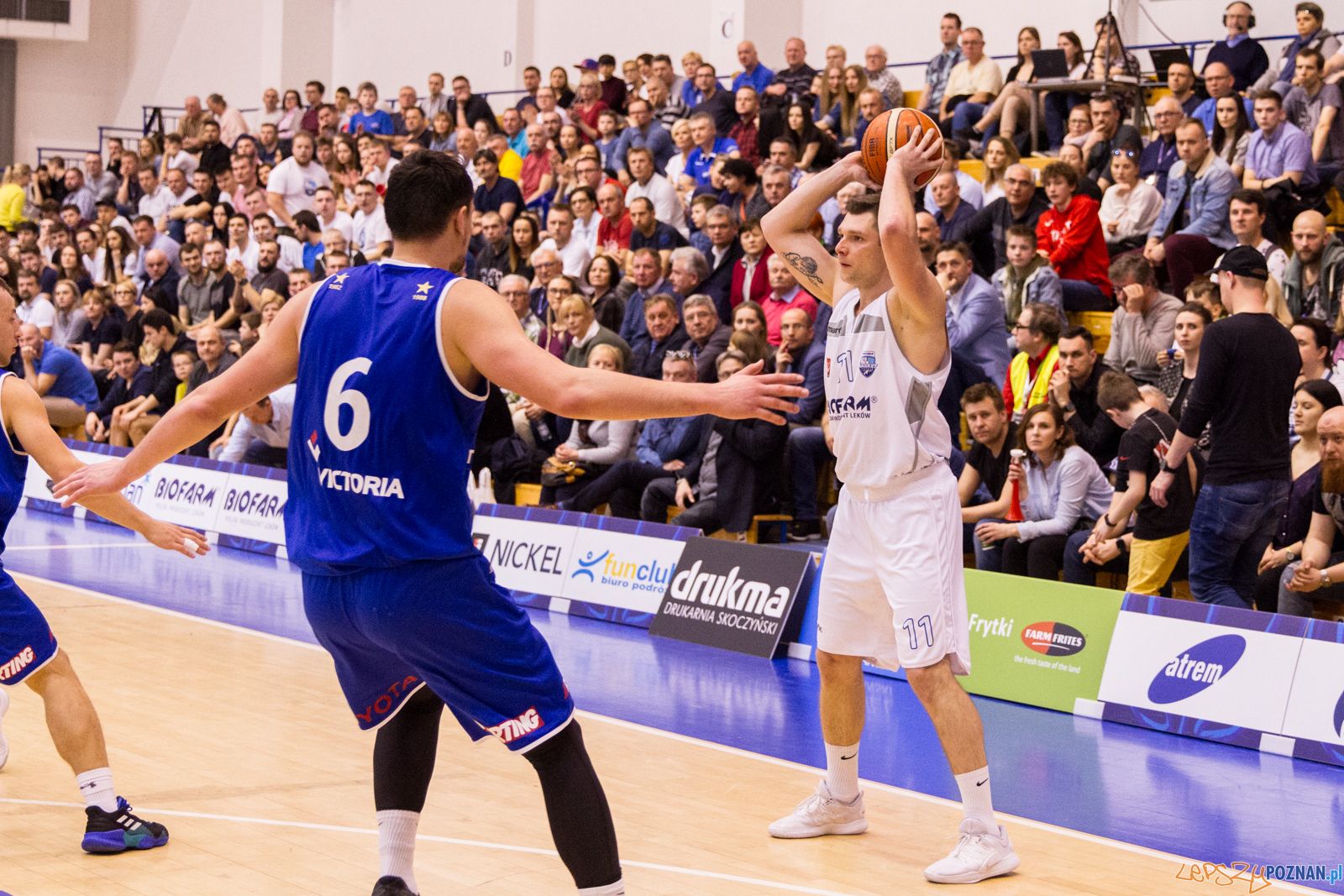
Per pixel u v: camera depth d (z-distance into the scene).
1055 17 14.77
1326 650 5.86
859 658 4.30
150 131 24.36
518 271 12.05
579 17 19.72
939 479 4.14
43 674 3.98
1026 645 6.93
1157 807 4.94
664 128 14.62
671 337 9.94
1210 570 6.64
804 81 14.88
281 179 16.06
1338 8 13.05
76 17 26.59
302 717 5.74
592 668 7.18
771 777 5.12
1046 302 8.98
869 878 3.97
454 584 2.88
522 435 10.40
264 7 23.42
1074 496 7.40
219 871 3.81
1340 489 6.34
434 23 21.77
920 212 9.20
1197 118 11.30
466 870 3.88
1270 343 6.38
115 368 13.80
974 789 4.04
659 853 4.13
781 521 8.99
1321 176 10.61
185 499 11.89
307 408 3.00
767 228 4.58
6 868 3.78
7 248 19.34
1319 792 5.24
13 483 3.98
